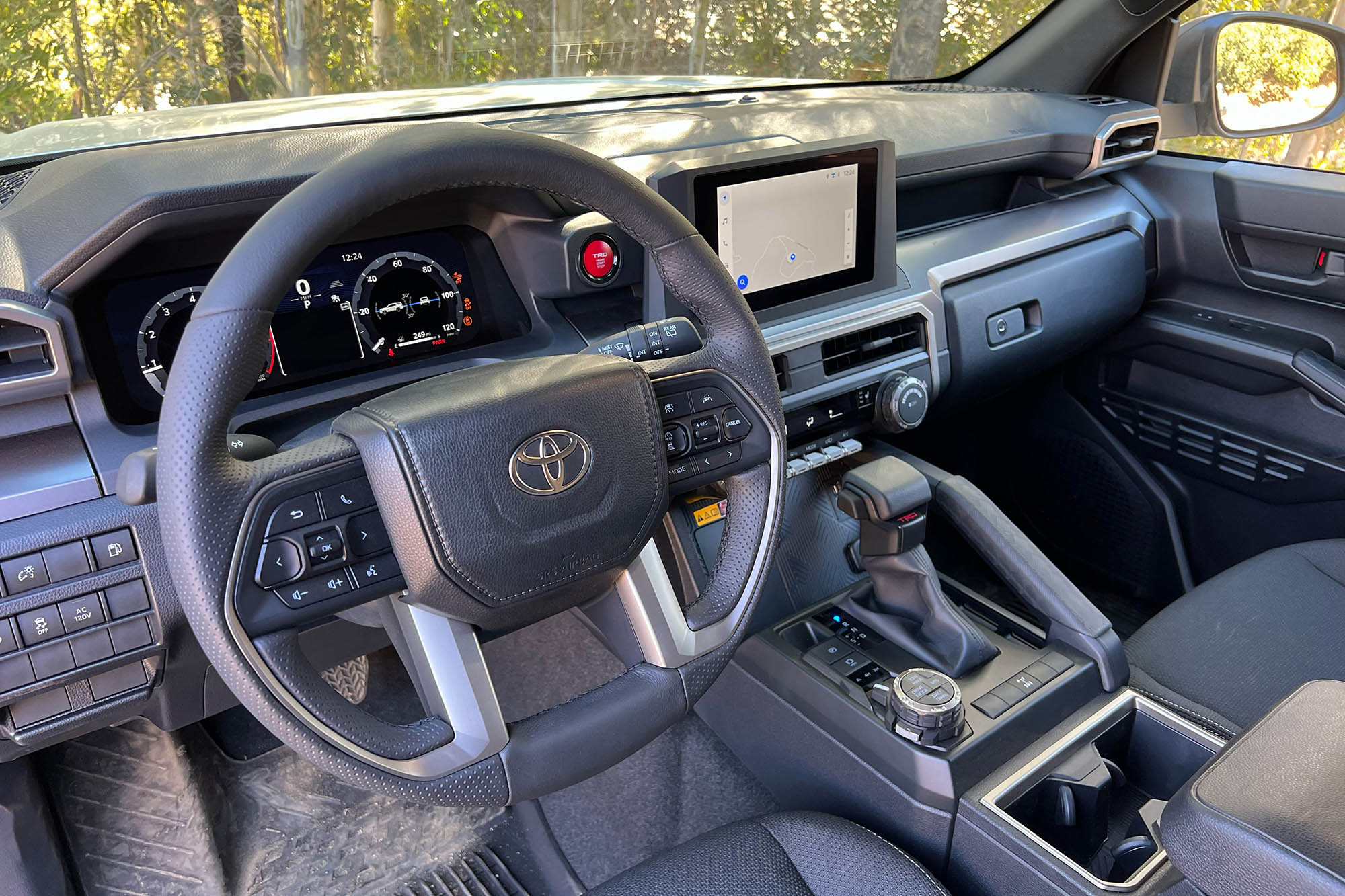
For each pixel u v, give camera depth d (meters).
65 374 0.84
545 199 1.06
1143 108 1.68
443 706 0.74
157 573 0.91
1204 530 1.76
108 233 0.84
